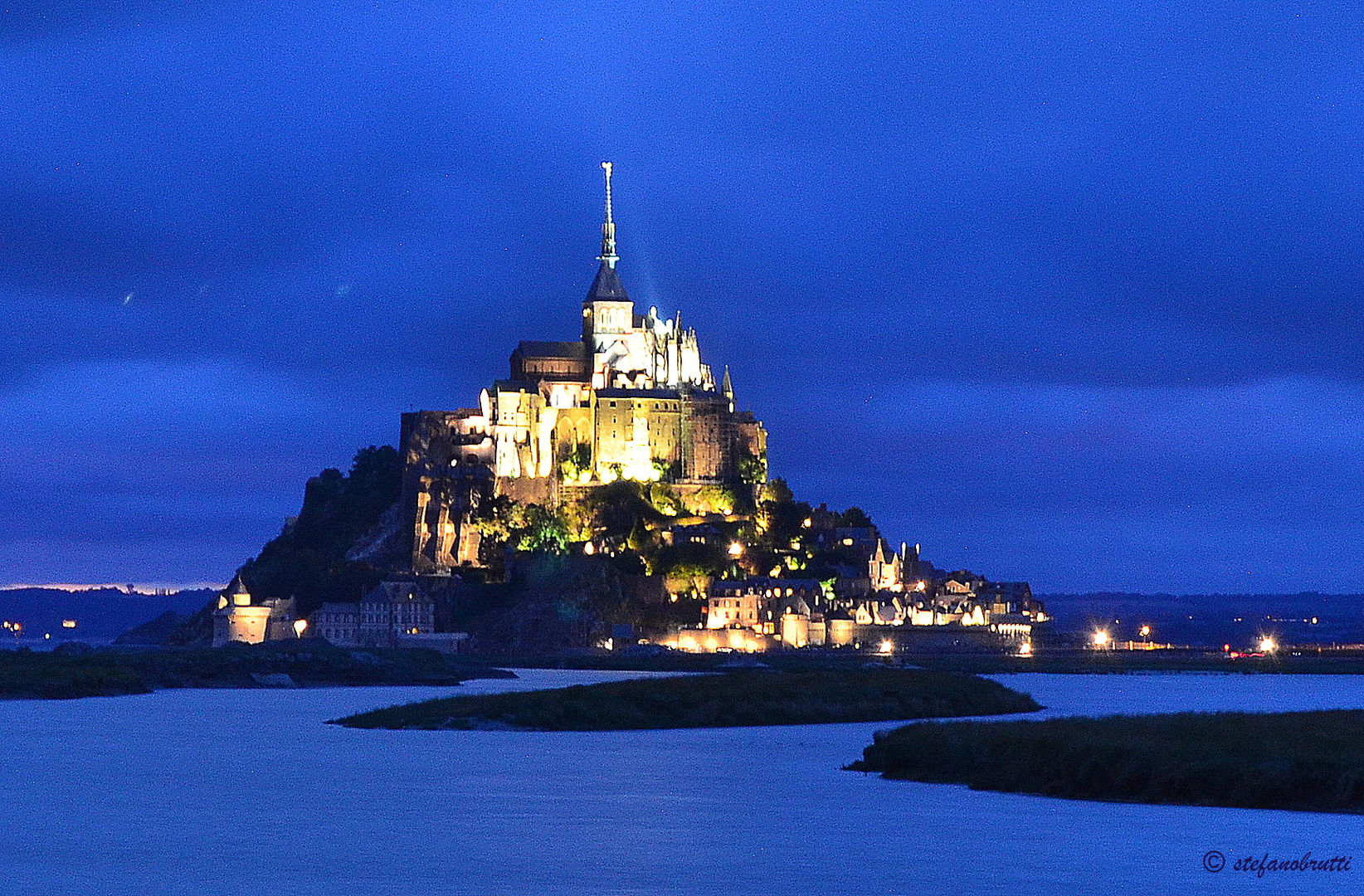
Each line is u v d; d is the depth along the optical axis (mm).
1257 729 180875
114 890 122500
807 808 163500
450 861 134625
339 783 188250
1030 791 174625
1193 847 138000
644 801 171125
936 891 121875
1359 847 137375
